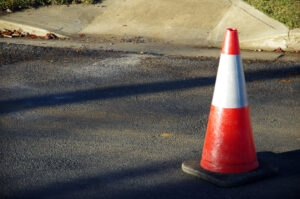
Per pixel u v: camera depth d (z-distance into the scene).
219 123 3.53
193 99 5.72
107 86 6.19
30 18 10.56
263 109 5.36
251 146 3.57
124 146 4.20
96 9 11.44
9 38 9.38
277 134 4.57
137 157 3.94
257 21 9.98
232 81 3.52
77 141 4.31
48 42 9.02
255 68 7.21
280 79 6.62
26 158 3.90
